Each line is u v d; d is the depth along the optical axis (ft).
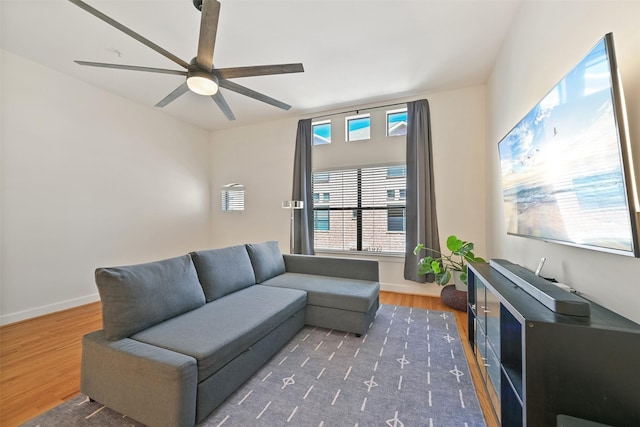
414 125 11.84
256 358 5.92
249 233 16.24
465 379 5.80
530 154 5.42
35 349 7.17
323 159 14.06
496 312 4.81
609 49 3.13
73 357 6.77
